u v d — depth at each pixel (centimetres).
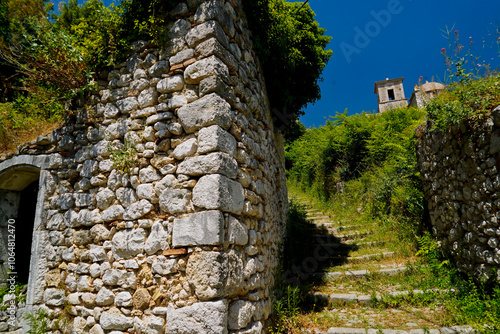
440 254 439
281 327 297
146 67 293
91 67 322
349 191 805
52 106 341
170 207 245
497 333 263
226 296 221
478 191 337
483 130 321
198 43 265
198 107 250
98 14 321
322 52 672
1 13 670
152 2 285
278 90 506
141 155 275
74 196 316
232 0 312
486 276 326
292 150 1305
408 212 587
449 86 366
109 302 262
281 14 480
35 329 290
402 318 326
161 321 230
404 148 660
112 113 305
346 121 916
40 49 318
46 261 321
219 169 231
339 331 300
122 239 267
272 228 394
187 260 231
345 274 454
